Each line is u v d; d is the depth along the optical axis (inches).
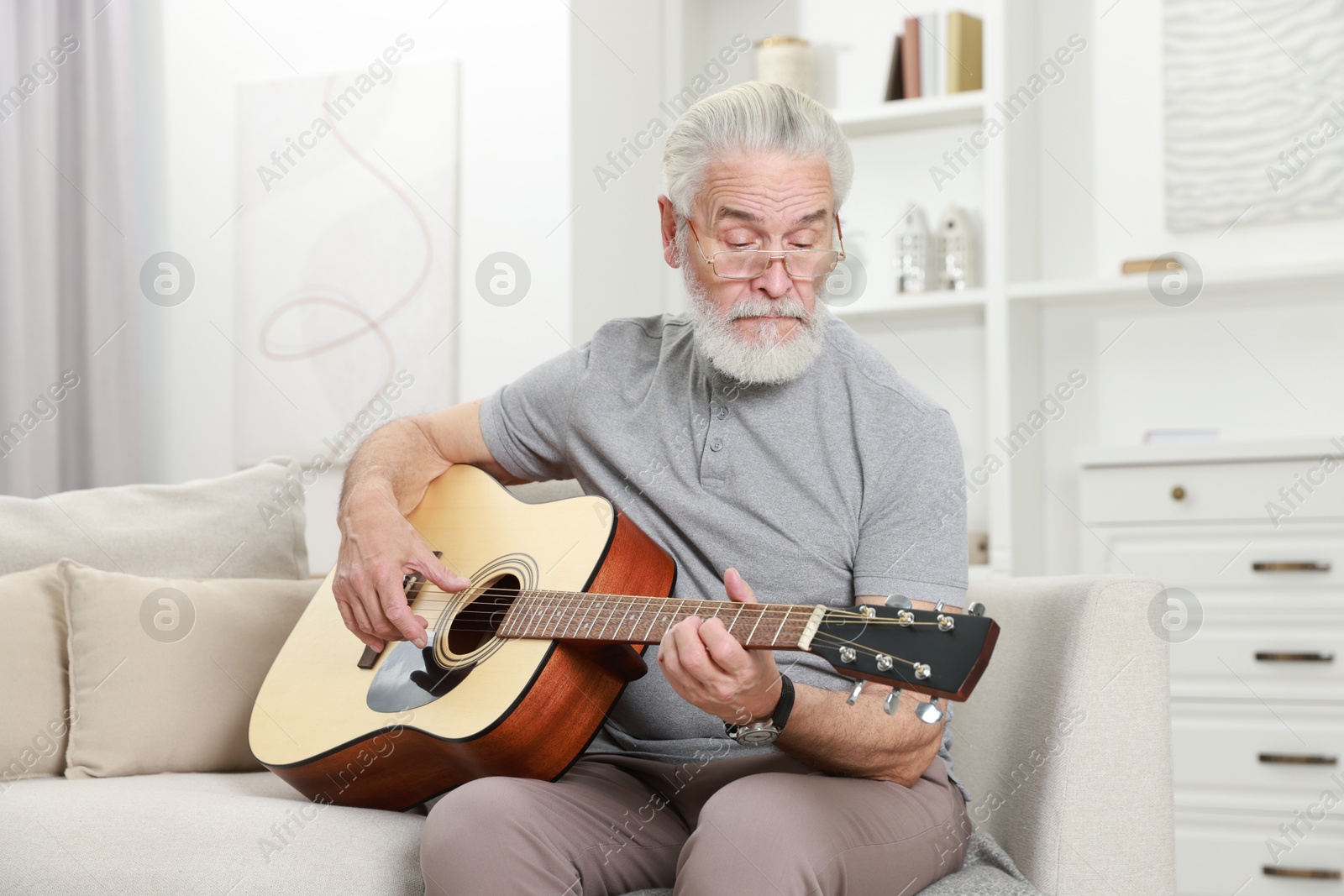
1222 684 103.5
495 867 43.4
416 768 54.2
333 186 123.2
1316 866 98.5
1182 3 121.1
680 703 53.1
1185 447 106.2
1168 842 50.9
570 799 47.5
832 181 54.1
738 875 40.8
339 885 50.6
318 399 122.2
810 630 41.4
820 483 53.0
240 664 71.2
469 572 57.3
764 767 51.4
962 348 129.6
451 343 118.0
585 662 51.1
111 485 123.4
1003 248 119.5
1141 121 123.2
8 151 116.1
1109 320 123.5
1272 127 117.7
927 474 51.3
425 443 65.8
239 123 126.5
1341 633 99.7
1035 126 127.5
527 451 64.7
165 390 127.9
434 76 120.0
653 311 133.6
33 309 118.3
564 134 115.4
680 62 136.7
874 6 134.7
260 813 55.6
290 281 124.0
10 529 78.0
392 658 56.9
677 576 55.7
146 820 55.8
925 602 49.4
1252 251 118.8
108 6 125.1
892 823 45.2
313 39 124.7
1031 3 127.0
